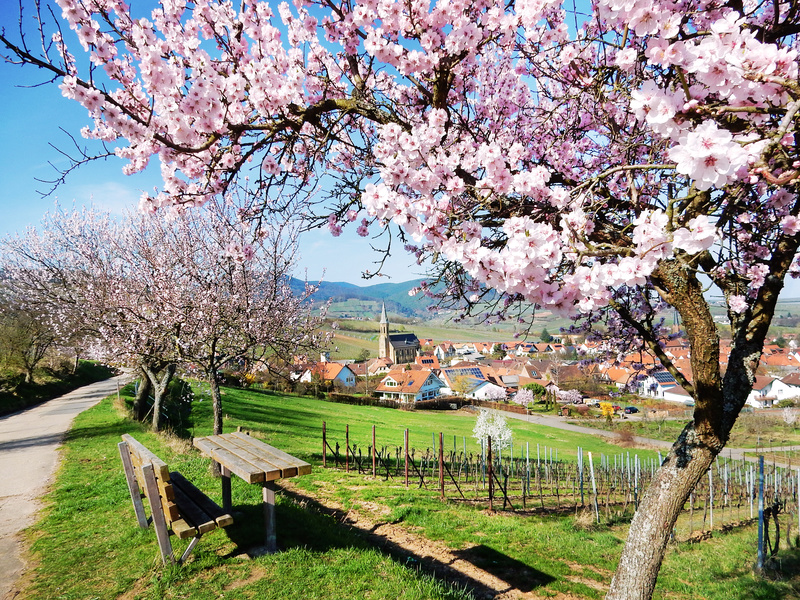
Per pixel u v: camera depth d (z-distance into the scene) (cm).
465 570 560
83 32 258
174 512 414
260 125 311
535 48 344
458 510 795
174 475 555
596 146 443
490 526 721
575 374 6116
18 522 589
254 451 527
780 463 2636
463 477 1292
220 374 999
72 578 423
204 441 584
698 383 303
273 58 334
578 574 586
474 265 217
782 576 679
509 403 5866
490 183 255
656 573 319
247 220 404
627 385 649
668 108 177
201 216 957
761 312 320
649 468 1733
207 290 879
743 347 326
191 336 880
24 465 917
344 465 1173
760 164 166
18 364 2527
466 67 350
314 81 377
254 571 417
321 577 408
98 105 245
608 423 4184
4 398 2147
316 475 966
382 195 236
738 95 183
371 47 314
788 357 6738
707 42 170
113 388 2872
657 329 542
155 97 265
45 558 470
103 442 1110
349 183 407
